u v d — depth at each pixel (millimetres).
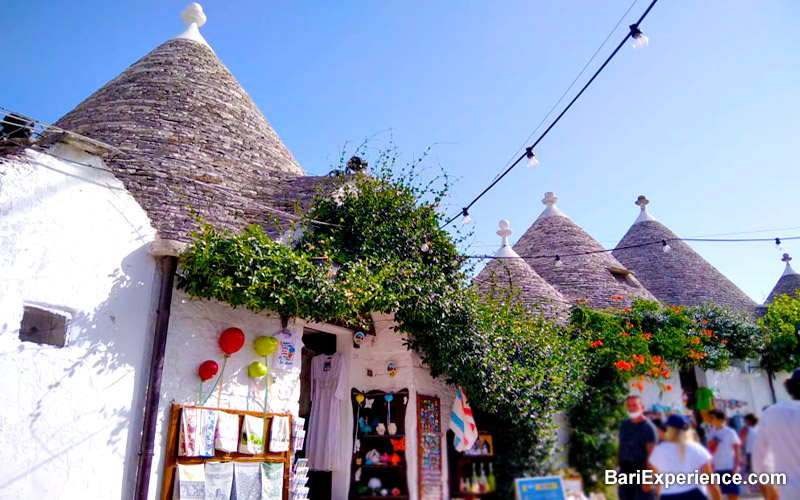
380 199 9656
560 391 8141
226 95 11141
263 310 7977
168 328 6941
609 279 13930
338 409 9125
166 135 9516
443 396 9602
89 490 5957
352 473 8820
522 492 5695
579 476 5344
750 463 4371
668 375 7758
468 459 7812
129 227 6957
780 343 11078
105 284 6574
